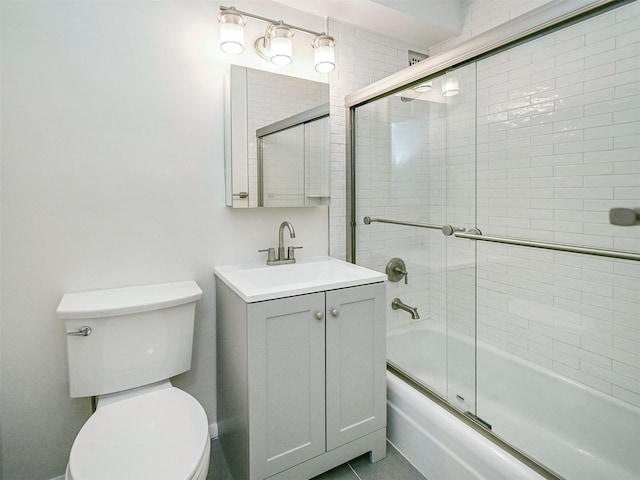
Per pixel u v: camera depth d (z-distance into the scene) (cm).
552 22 127
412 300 205
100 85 142
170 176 158
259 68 177
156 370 137
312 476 140
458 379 178
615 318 152
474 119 186
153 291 146
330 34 202
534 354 180
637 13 122
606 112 144
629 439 144
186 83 159
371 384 154
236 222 175
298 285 136
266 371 127
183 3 157
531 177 174
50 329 138
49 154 134
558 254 169
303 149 183
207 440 107
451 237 193
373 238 212
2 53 126
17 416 134
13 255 131
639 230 138
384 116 204
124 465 94
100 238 145
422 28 216
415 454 155
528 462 122
